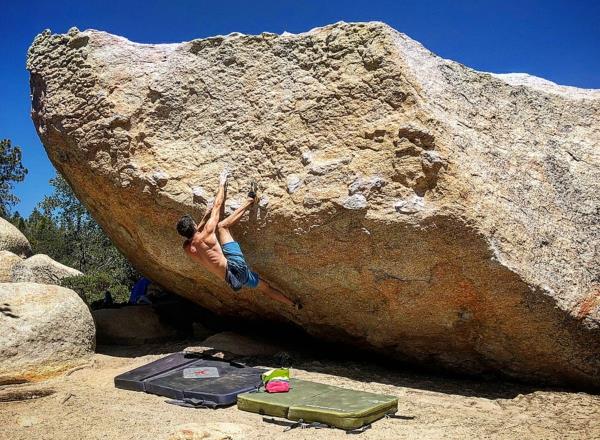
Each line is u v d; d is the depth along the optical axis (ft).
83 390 20.30
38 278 45.91
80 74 24.39
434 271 19.26
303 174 20.63
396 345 22.40
